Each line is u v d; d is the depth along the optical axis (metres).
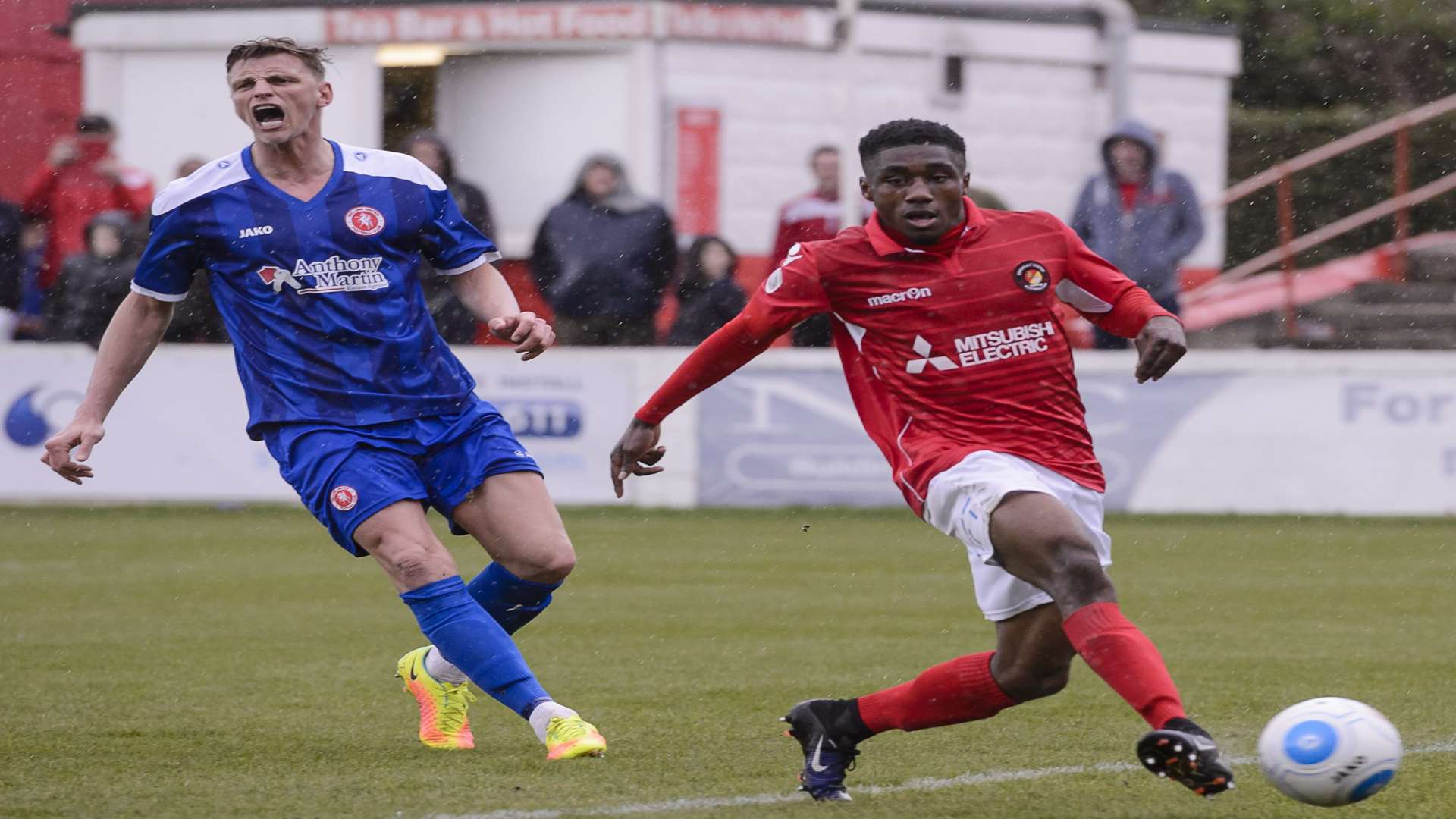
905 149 13.61
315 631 25.47
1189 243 48.31
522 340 15.31
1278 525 41.72
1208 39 55.41
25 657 22.94
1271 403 42.72
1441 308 57.94
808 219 47.75
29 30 53.94
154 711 18.84
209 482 43.84
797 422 43.62
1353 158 64.31
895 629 25.70
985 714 14.03
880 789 14.68
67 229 49.25
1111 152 47.72
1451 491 42.75
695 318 46.09
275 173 15.41
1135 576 32.62
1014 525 12.78
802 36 50.94
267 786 14.70
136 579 31.84
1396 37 69.75
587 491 43.50
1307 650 23.67
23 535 39.28
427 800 14.07
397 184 15.66
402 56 51.44
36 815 13.51
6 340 48.84
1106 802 14.19
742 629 25.72
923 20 51.97
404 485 15.29
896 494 43.69
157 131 52.88
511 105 51.31
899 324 13.77
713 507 43.81
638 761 15.98
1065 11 53.56
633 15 49.72
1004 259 13.81
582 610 27.78
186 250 15.52
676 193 50.53
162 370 43.66
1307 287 58.53
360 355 15.37
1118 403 42.72
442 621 14.91
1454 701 19.52
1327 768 12.74
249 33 51.53
